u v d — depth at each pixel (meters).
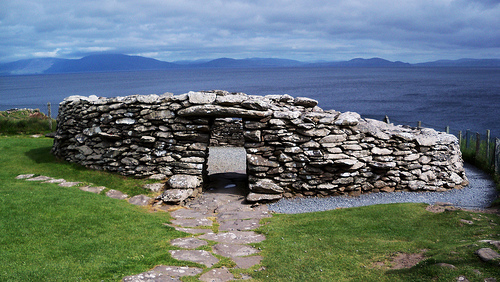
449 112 67.56
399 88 135.38
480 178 15.81
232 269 7.68
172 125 14.59
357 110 72.56
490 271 6.07
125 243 8.73
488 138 17.52
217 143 25.30
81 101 16.14
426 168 14.29
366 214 11.29
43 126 27.36
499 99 89.62
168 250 8.48
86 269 7.15
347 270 7.54
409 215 10.95
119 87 180.75
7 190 11.80
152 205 12.82
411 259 7.69
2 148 19.06
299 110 14.80
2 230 8.57
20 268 6.93
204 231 10.25
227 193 14.72
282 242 9.31
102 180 14.74
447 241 8.48
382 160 14.07
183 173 14.54
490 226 9.12
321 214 11.70
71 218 9.89
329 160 13.78
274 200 13.55
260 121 14.14
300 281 7.10
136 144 15.05
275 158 14.09
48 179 14.20
